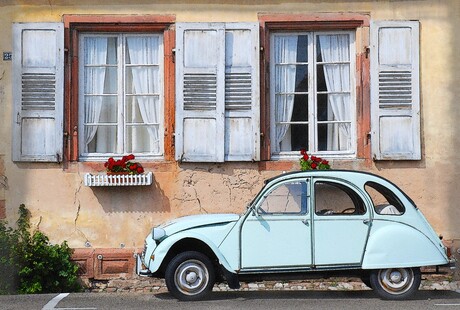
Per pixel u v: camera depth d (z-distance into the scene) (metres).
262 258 10.16
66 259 12.34
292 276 10.25
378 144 12.74
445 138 12.82
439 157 12.83
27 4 12.84
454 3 12.92
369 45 12.85
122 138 12.99
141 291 12.33
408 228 10.26
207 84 12.73
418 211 10.38
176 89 12.71
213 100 12.73
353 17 12.87
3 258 12.08
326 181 10.28
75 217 12.70
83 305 10.09
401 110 12.80
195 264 10.27
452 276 12.68
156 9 12.85
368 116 12.84
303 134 13.04
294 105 13.05
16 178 12.72
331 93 13.03
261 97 12.83
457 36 12.88
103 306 9.98
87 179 12.54
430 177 12.82
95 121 13.00
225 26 12.76
